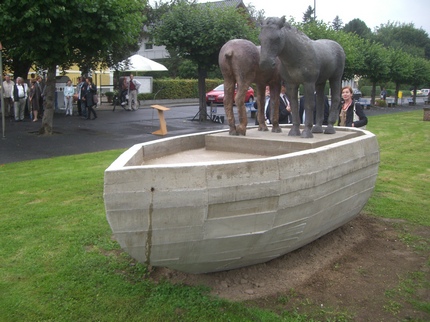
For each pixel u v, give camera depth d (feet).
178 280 11.98
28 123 51.55
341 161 12.91
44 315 10.54
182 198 9.41
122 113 67.77
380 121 65.10
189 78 119.65
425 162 30.81
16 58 62.90
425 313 10.83
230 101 15.47
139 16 43.34
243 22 51.39
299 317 10.42
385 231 16.75
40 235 15.60
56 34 36.73
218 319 10.23
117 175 9.01
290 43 13.42
